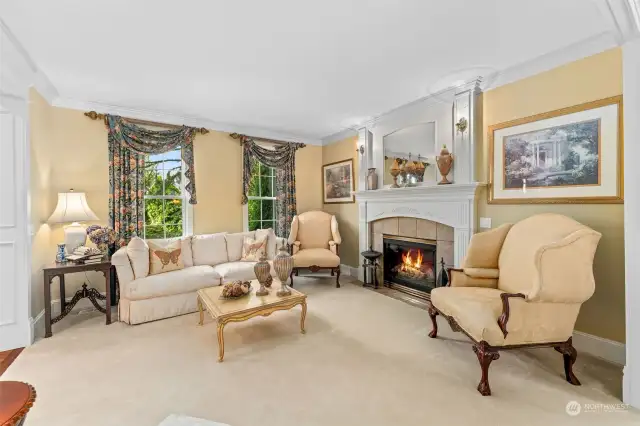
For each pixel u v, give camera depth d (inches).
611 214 94.4
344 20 84.1
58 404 72.9
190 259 155.9
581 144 100.1
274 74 118.0
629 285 73.8
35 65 107.7
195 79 121.6
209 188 181.5
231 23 84.8
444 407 71.7
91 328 119.5
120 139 149.4
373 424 66.1
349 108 159.8
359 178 191.5
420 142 153.9
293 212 210.5
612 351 94.1
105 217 150.7
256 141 199.5
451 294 98.3
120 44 95.2
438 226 148.3
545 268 77.6
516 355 97.0
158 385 80.8
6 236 103.4
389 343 105.3
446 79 125.5
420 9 79.6
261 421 66.9
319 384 81.2
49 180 133.2
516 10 80.3
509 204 120.7
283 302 108.5
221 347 93.8
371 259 175.9
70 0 73.9
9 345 102.3
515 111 118.0
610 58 94.0
